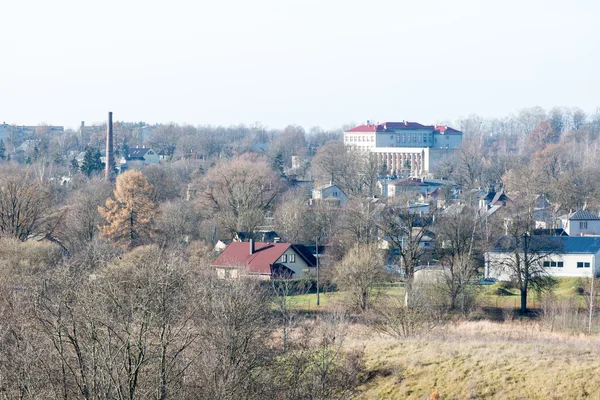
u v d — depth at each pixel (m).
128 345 140.25
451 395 189.38
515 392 185.50
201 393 153.88
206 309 172.50
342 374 192.62
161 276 162.88
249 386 163.25
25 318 164.38
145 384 148.62
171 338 151.25
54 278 176.00
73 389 146.25
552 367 194.25
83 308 147.00
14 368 146.00
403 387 194.88
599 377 185.88
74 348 149.38
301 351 195.00
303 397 170.62
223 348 162.62
